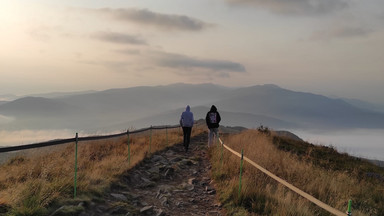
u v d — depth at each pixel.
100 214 5.63
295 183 8.90
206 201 7.63
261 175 9.17
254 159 10.73
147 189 8.16
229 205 7.12
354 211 7.39
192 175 10.33
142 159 11.20
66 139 5.94
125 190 7.63
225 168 10.13
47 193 5.57
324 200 7.73
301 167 10.80
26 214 4.77
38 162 8.47
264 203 7.05
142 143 15.18
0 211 4.68
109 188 7.25
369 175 13.58
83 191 6.37
